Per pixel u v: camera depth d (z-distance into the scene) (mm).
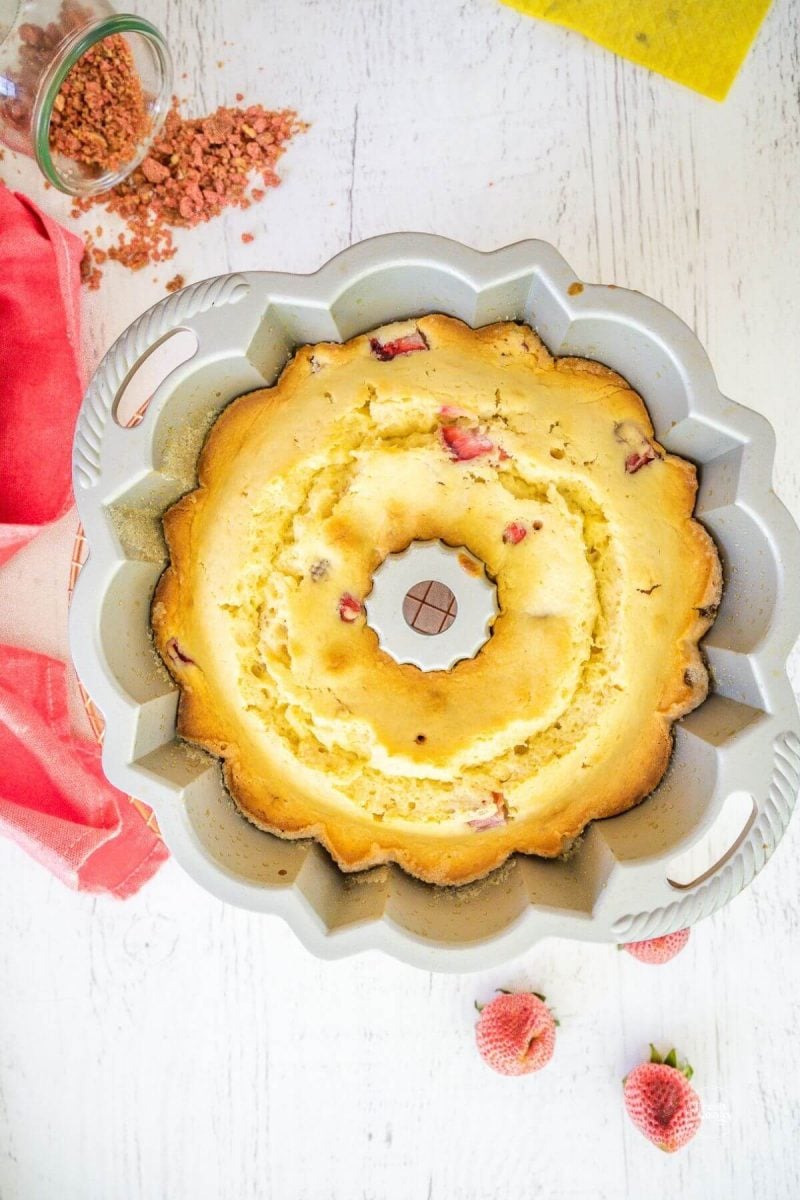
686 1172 649
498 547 530
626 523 524
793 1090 646
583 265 647
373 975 650
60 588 655
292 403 536
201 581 537
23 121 610
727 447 515
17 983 659
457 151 651
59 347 638
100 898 656
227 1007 654
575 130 649
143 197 652
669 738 532
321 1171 652
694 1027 646
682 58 642
